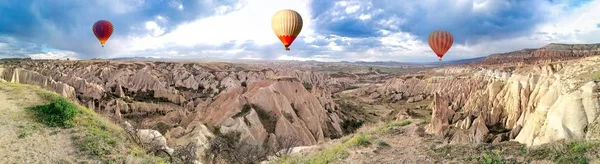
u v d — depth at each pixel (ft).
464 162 44.34
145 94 266.36
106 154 51.60
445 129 77.61
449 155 48.47
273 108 140.26
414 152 53.93
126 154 53.36
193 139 95.66
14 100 71.05
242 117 124.16
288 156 69.15
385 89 397.80
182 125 139.13
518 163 41.19
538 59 423.64
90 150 51.65
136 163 49.88
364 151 57.06
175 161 58.85
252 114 128.06
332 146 69.77
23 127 57.72
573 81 52.31
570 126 45.01
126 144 57.98
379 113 249.96
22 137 53.98
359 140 62.39
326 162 53.42
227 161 79.82
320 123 164.86
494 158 43.39
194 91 321.93
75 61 453.58
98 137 56.49
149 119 176.24
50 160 47.55
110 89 253.85
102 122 65.31
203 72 386.32
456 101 172.76
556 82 56.70
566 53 433.07
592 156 37.40
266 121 133.80
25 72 157.48
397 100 342.03
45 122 61.00
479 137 72.23
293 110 151.23
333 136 160.76
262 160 80.53
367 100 349.61
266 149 103.76
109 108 191.93
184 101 257.55
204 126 111.34
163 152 61.62
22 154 48.44
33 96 74.84
